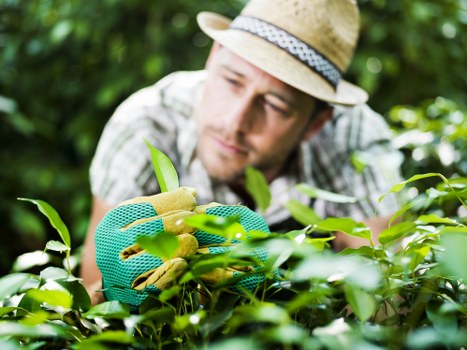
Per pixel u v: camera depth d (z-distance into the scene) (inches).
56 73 103.9
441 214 40.3
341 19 45.8
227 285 21.9
